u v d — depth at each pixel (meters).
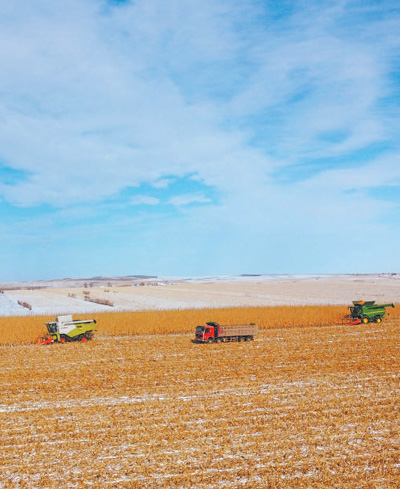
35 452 17.84
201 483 15.40
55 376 29.94
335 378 28.33
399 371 29.97
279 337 46.03
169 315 62.31
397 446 18.05
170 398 24.62
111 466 16.62
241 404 23.38
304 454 17.48
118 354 37.38
